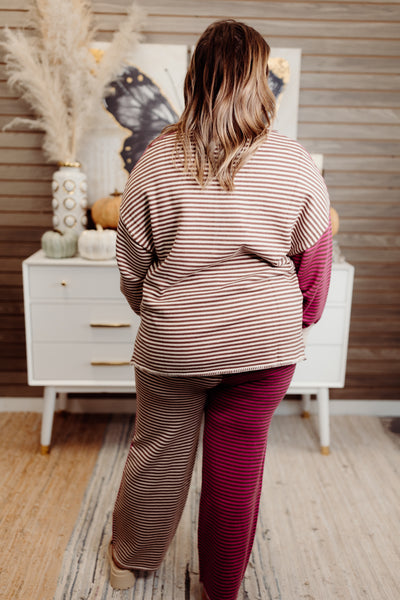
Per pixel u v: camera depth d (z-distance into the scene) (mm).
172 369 1089
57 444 2273
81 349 2127
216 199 1015
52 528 1752
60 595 1478
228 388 1161
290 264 1135
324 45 2271
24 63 2064
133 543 1406
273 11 2230
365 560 1653
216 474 1207
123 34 2102
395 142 2383
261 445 1211
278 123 2307
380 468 2168
